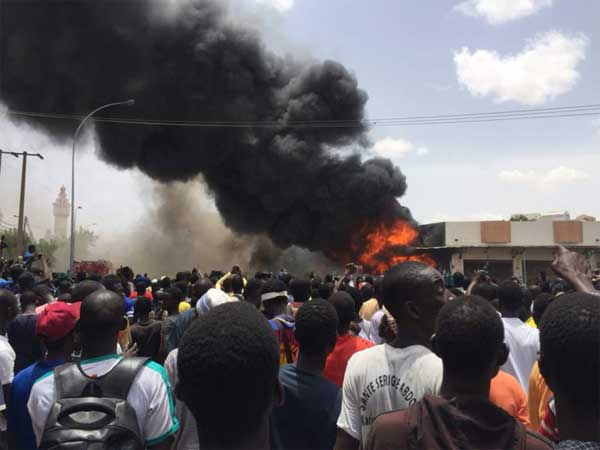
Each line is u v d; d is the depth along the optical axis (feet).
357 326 17.58
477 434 5.67
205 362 4.51
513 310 14.88
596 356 5.23
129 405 7.94
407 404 8.17
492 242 127.13
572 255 8.79
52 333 10.13
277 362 4.94
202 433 4.75
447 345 6.43
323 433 9.77
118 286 24.44
